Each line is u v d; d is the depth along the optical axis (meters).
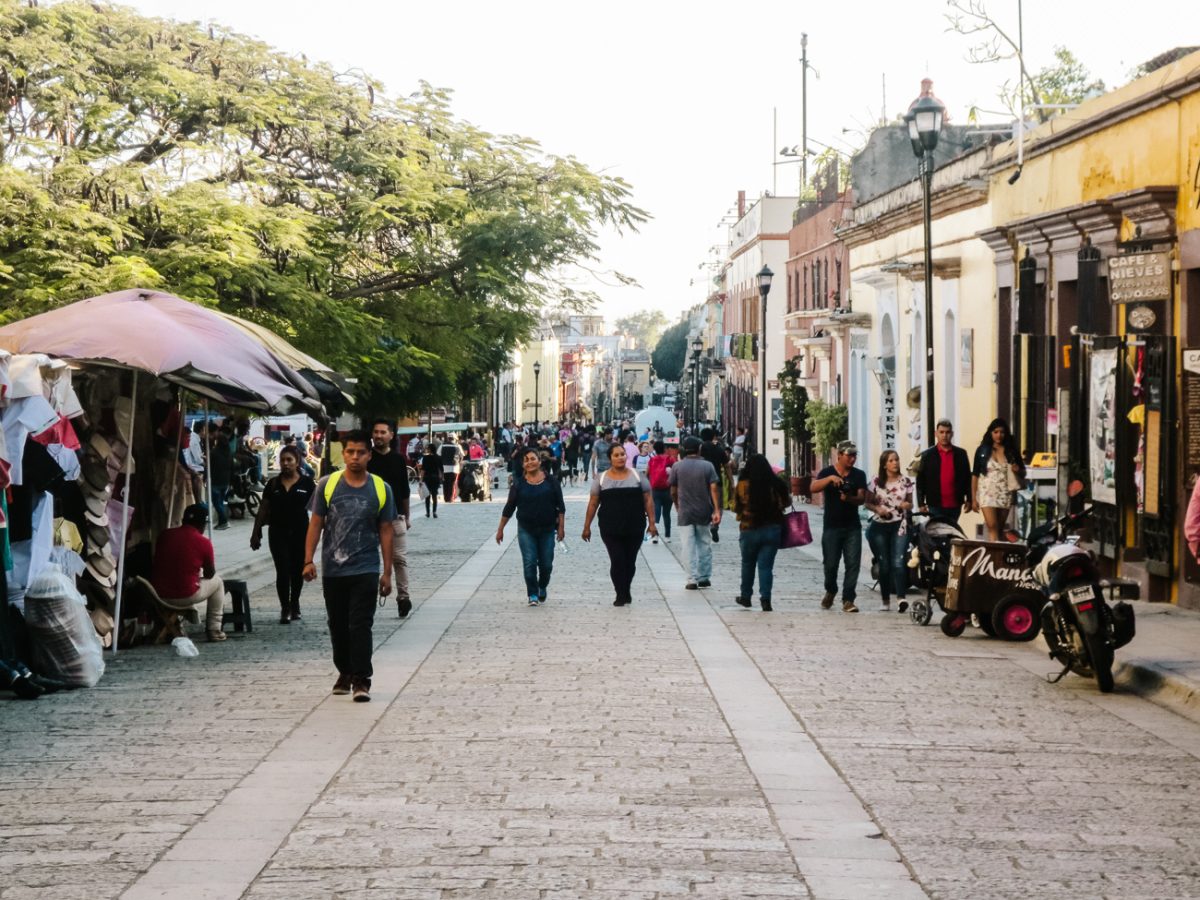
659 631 15.43
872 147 40.84
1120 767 8.84
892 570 17.69
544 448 43.78
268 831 7.20
